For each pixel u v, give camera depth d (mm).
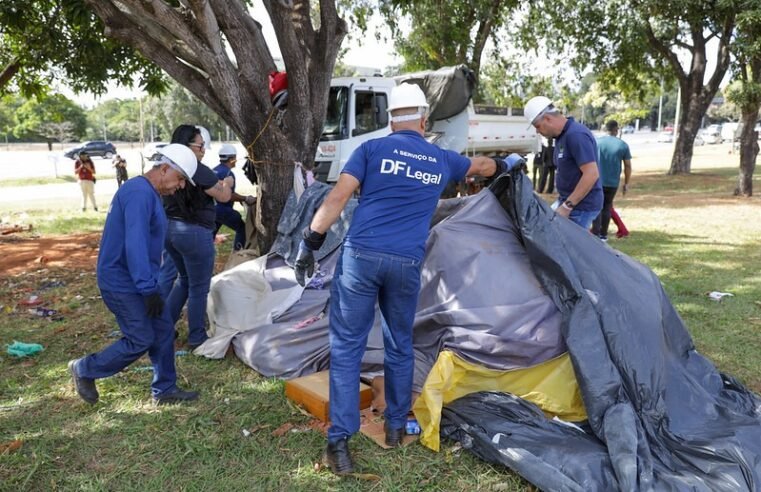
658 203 13984
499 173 3881
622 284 3756
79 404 4000
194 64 6090
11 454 3389
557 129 5090
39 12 10844
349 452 3180
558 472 2873
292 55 6059
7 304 6590
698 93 21125
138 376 4426
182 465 3277
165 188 3646
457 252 3881
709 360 4234
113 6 5832
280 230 5523
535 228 3760
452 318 3699
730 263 7711
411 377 3346
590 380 3295
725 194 15508
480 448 3213
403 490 3000
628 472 2791
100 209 15805
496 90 23688
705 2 16453
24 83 13273
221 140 63219
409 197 3107
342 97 11617
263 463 3273
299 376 4258
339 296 3154
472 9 18062
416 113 3246
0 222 13312
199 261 4625
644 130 106312
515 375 3574
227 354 4758
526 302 3635
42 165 38062
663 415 3312
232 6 6121
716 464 2910
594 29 19797
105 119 94188
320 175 11930
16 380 4418
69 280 7766
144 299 3609
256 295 5016
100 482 3102
